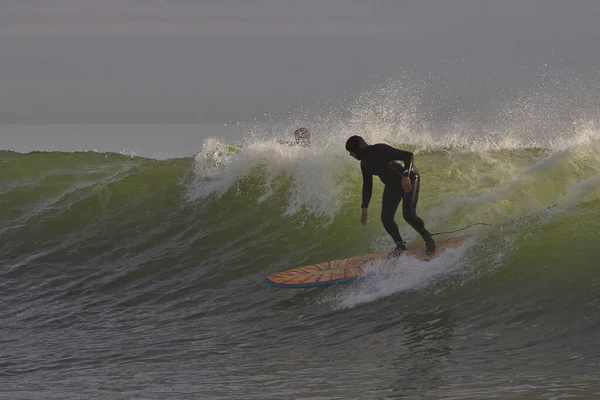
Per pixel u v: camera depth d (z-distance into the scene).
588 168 33.91
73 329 29.86
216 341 26.66
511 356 21.08
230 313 30.16
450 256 29.67
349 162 40.84
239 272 35.00
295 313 28.86
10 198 47.88
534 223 30.78
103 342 27.64
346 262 32.56
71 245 40.75
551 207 31.95
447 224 33.50
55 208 45.34
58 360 25.50
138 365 24.28
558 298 25.06
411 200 29.89
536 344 21.84
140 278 35.88
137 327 29.53
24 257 40.16
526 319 24.09
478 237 30.73
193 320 29.83
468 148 42.41
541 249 28.47
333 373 21.41
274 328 27.48
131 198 45.03
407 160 29.69
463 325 24.58
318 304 29.31
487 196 34.28
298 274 32.06
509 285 26.77
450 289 27.58
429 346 23.11
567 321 23.28
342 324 26.80
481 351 21.91
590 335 21.88
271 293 31.77
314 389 19.77
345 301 28.92
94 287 35.34
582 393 17.14
